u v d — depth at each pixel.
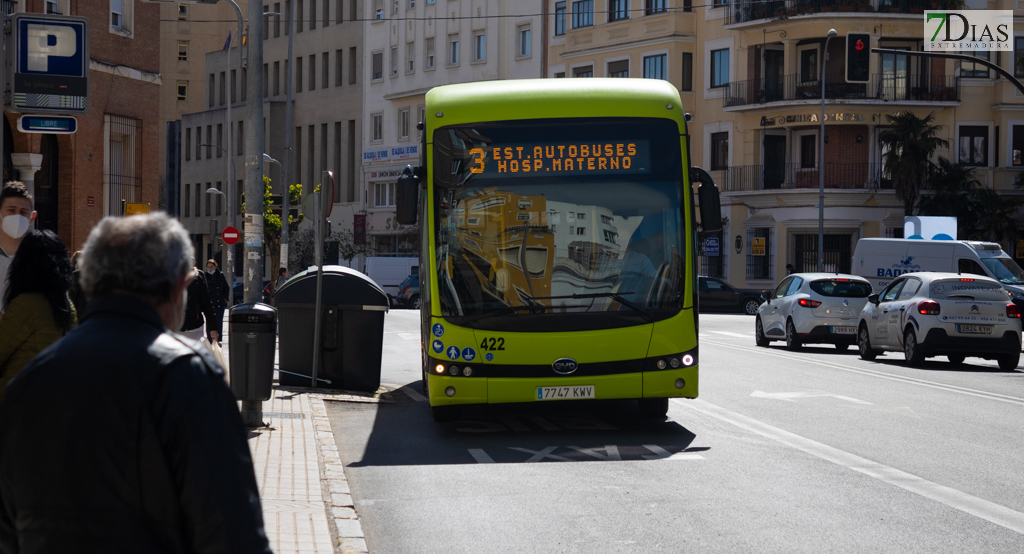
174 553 2.48
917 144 47.28
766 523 7.20
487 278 11.07
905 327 20.55
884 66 49.50
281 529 6.71
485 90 11.56
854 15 48.66
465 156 11.27
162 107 95.81
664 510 7.64
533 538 6.85
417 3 69.50
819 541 6.70
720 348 25.66
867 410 13.51
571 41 59.56
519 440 11.13
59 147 28.89
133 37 31.14
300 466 8.99
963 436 11.26
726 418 12.73
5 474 2.52
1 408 2.57
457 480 8.89
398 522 7.34
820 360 21.88
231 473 2.49
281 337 15.76
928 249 34.66
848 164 49.66
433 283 11.09
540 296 11.06
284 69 80.06
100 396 2.47
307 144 78.00
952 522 7.22
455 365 10.97
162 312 2.74
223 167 83.62
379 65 72.56
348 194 74.69
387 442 11.02
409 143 69.69
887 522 7.23
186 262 2.76
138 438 2.46
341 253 70.94
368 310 15.51
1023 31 49.66
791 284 25.69
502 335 10.98
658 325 11.10
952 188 47.25
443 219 11.17
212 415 2.51
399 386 16.84
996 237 47.75
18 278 5.20
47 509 2.46
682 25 54.28
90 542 2.44
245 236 15.75
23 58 10.18
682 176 11.40
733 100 51.88
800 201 49.44
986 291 19.95
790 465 9.49
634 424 12.28
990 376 18.42
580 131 11.34
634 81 11.84
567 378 10.98
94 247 2.66
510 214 11.19
